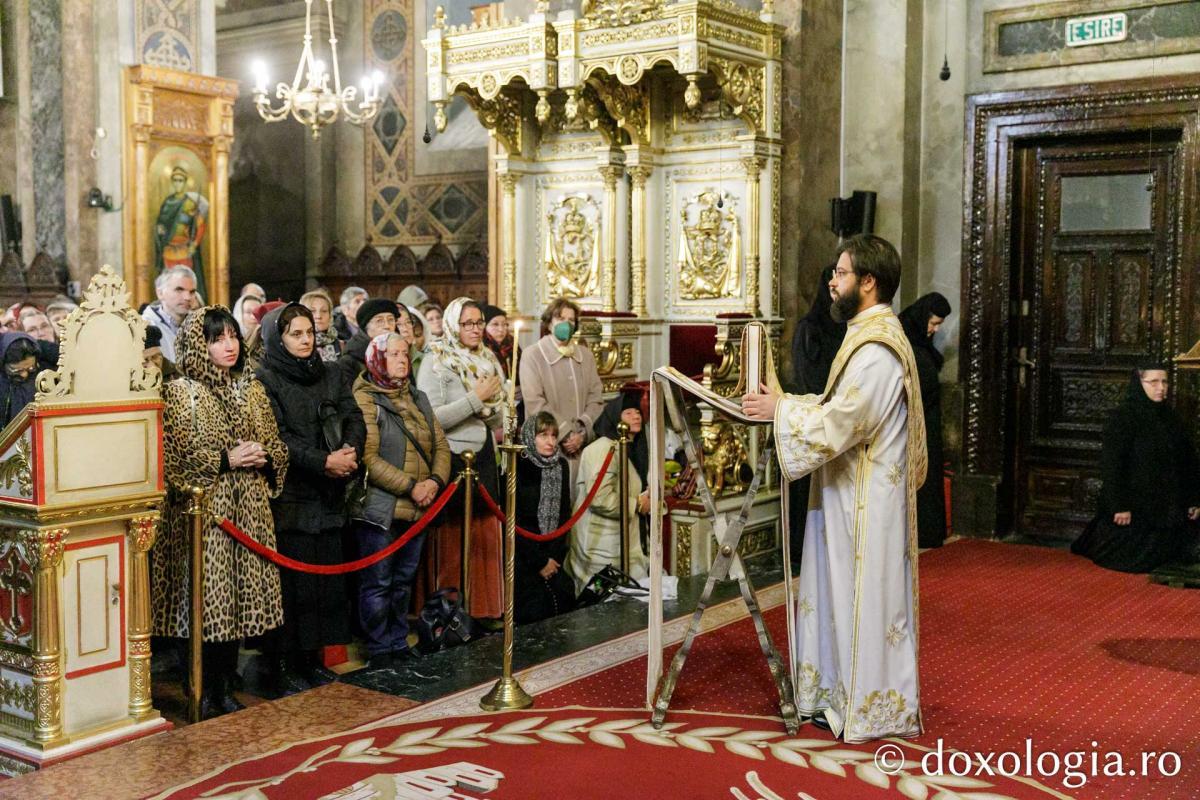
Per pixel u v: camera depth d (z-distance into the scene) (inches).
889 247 176.6
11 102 493.0
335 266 586.6
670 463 291.3
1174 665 211.6
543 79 311.3
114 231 471.8
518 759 165.8
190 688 183.0
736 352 292.4
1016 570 288.8
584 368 283.7
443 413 233.5
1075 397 327.3
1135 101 305.0
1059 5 314.2
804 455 169.8
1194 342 303.0
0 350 233.0
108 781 157.8
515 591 245.1
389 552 207.3
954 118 332.5
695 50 289.0
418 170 575.2
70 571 167.6
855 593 171.2
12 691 169.3
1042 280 329.7
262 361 206.2
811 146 324.2
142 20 470.6
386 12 580.4
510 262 354.0
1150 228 313.3
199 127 488.1
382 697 193.9
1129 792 155.4
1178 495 282.2
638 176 331.6
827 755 167.3
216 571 185.2
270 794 152.9
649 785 156.3
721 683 200.7
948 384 335.0
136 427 172.6
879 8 328.8
